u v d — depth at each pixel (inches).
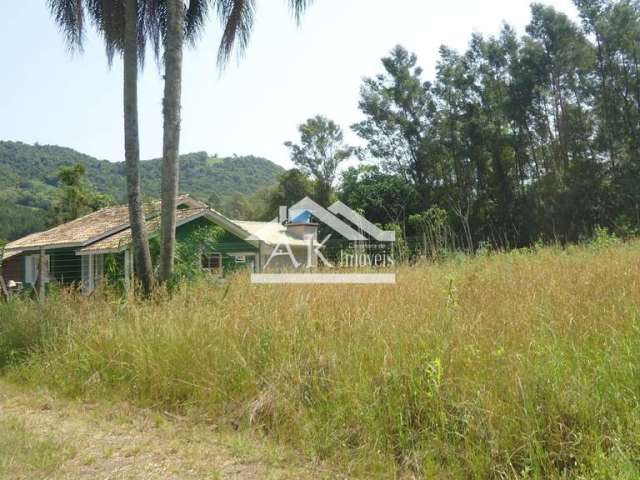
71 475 168.1
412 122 1567.4
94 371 274.7
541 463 141.9
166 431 208.1
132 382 258.2
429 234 848.9
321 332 237.9
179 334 259.4
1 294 461.7
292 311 259.4
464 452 156.6
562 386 155.7
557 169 1310.3
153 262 556.4
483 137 1381.6
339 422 185.8
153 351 259.0
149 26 471.2
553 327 199.9
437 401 168.9
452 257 546.3
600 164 1250.6
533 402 155.5
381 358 201.0
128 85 408.2
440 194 1483.8
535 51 1298.0
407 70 1588.3
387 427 175.3
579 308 219.8
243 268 490.3
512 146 1369.3
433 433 164.7
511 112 1333.7
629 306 210.2
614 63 1261.1
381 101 1599.4
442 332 203.3
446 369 180.9
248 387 221.1
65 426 219.3
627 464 125.5
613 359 163.5
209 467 172.2
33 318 336.5
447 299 235.8
